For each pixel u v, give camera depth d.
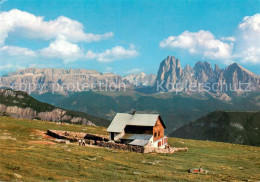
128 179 29.92
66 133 82.00
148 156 52.06
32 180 24.30
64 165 33.00
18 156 33.75
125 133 77.56
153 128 74.50
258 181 35.16
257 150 95.00
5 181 22.27
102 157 42.81
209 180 33.53
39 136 68.38
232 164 53.81
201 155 64.88
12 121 99.50
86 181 27.05
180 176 34.44
